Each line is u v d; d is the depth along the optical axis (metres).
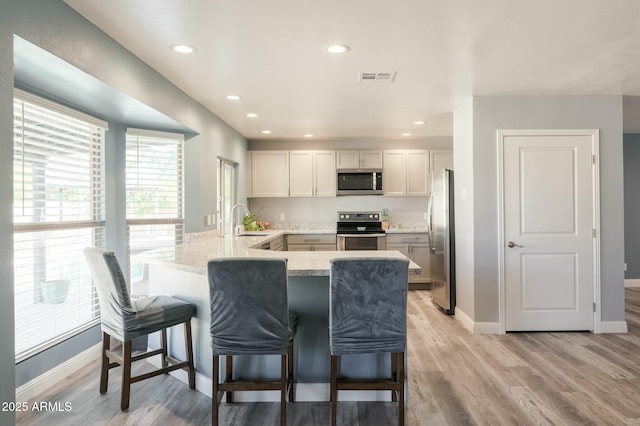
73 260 3.02
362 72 3.09
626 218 6.02
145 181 3.77
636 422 2.22
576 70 3.09
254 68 3.00
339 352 2.09
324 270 2.21
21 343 2.51
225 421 2.28
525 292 3.84
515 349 3.39
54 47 1.97
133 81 2.71
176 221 3.98
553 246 3.83
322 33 2.41
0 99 1.68
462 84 3.43
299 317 2.53
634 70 3.10
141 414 2.34
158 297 2.78
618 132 3.83
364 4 2.07
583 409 2.37
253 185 6.17
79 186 3.11
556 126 3.81
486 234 3.83
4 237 1.71
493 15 2.20
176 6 2.08
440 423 2.23
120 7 2.08
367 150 6.12
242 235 4.95
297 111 4.36
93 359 3.18
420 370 2.96
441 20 2.25
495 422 2.23
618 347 3.43
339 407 2.43
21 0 1.77
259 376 2.50
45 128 2.73
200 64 2.91
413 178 6.13
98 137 3.35
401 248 5.91
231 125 5.12
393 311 2.09
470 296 3.95
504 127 3.81
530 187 3.82
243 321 2.08
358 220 6.41
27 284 2.57
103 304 2.55
